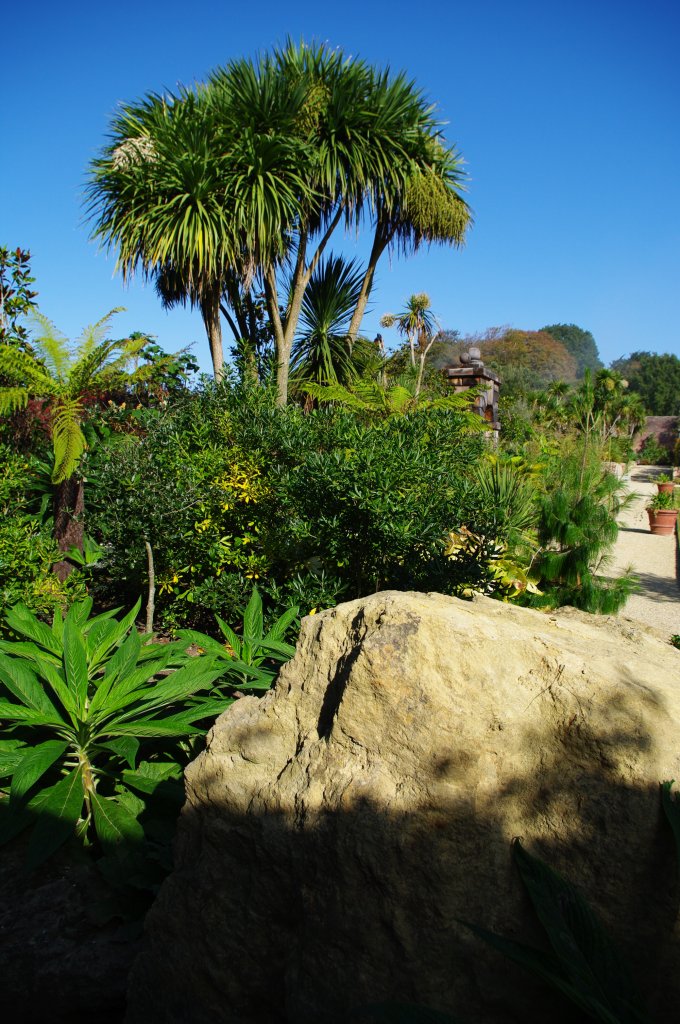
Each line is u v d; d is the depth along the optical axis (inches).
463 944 64.4
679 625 301.0
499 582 187.9
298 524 189.6
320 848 69.0
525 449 398.6
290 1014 68.1
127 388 347.3
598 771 67.5
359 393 338.0
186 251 361.1
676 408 2753.4
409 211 449.7
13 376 241.8
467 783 67.8
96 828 103.7
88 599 163.6
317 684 79.7
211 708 121.3
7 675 118.7
